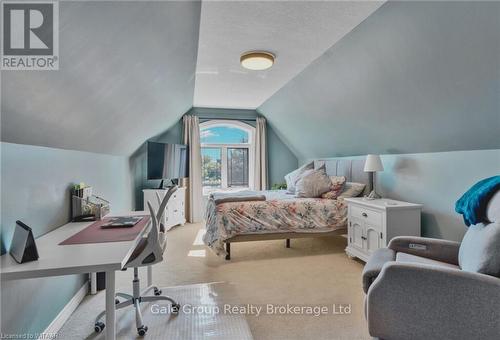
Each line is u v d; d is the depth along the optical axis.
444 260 1.92
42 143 1.80
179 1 1.62
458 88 2.06
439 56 1.96
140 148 4.70
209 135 5.94
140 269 3.05
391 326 1.49
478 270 1.41
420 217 2.85
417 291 1.43
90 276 2.46
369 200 3.25
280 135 6.04
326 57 2.84
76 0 1.02
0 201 1.42
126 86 2.14
